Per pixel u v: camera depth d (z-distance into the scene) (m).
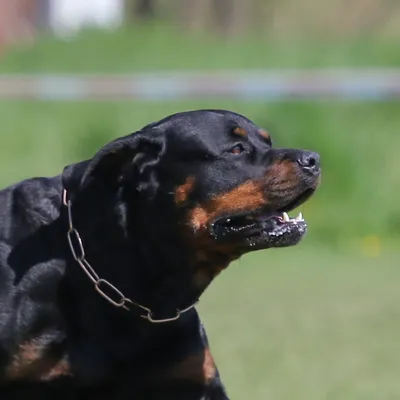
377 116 19.94
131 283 6.76
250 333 11.58
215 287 14.27
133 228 6.79
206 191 6.75
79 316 6.73
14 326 6.70
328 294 13.66
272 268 15.68
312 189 6.80
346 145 18.52
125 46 32.50
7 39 36.03
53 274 6.77
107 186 6.87
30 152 21.23
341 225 17.58
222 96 21.44
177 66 29.97
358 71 26.41
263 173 6.76
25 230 6.95
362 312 12.60
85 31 36.19
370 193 17.94
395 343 11.16
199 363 6.91
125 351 6.72
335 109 19.97
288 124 19.00
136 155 6.83
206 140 6.81
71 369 6.70
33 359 6.68
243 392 9.34
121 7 46.75
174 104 22.38
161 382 6.84
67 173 7.01
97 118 22.05
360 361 10.44
